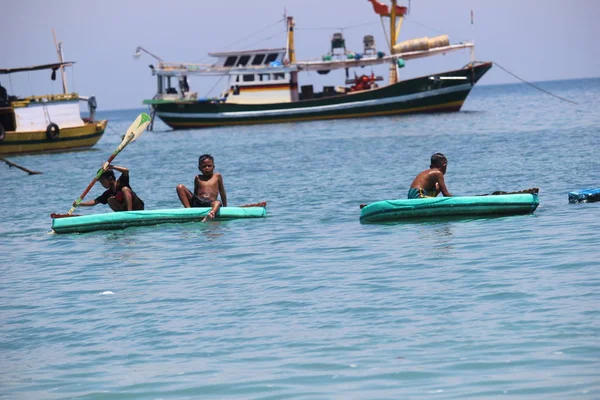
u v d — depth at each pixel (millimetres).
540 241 28844
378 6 153875
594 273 23438
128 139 39375
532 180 49219
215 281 26328
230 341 19641
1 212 49625
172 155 99188
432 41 152375
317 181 57094
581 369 16016
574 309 19922
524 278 23578
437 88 147625
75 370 18250
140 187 61156
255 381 16734
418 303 21828
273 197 49344
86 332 21297
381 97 148250
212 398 16016
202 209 38469
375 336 19203
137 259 30828
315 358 17938
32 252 33906
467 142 87125
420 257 27797
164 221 38125
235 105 153375
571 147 70125
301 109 150250
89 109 120562
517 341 17969
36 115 110000
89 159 99062
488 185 48656
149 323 21719
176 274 27766
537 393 15039
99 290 26062
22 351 20047
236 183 60094
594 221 32031
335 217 38938
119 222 37625
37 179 73375
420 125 127438
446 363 16984
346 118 150250
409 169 61562
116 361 18703
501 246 28547
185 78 161125
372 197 46219
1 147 105812
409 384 15992
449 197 35406
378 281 24750
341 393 15773
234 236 34594
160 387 16781
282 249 31172
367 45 152625
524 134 93750
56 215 37969
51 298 25391
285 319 21266
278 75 151125
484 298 21750
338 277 25734
